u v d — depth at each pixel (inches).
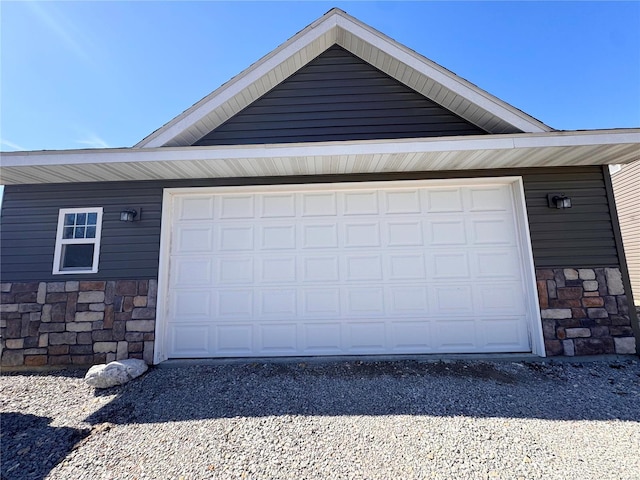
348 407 122.5
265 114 197.5
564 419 112.1
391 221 193.9
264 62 185.3
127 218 185.8
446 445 97.2
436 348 183.5
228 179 192.1
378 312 186.9
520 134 155.9
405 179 191.0
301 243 193.3
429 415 115.3
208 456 94.9
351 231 193.8
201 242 193.8
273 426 110.3
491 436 101.7
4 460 95.7
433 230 192.4
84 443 103.8
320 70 201.2
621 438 100.2
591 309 177.2
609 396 129.8
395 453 93.8
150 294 183.2
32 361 179.2
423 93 196.5
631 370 156.2
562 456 91.2
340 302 187.8
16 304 184.9
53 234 190.4
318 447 97.5
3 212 192.5
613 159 177.2
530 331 181.0
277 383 146.3
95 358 178.7
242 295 189.3
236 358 183.0
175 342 185.6
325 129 196.2
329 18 188.4
